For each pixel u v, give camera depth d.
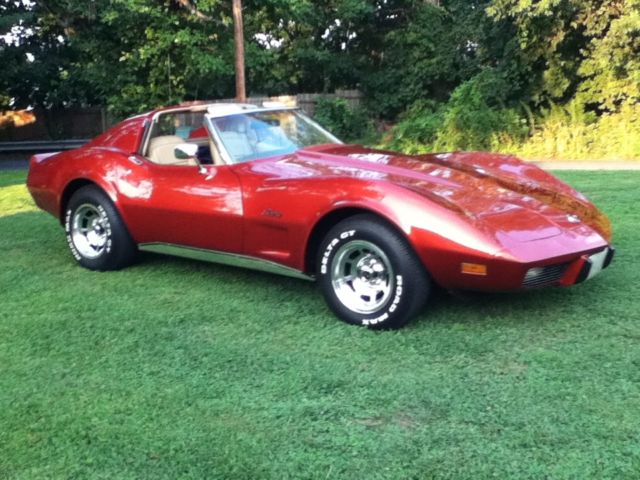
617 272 4.78
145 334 4.03
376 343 3.73
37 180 5.88
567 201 4.31
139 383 3.35
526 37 14.55
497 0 14.23
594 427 2.72
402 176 4.20
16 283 5.25
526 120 14.94
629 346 3.51
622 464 2.46
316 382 3.27
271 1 17.14
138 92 18.61
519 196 4.16
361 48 22.77
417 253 3.71
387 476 2.47
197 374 3.42
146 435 2.84
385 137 17.80
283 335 3.93
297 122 5.31
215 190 4.60
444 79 20.55
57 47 22.41
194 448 2.72
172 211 4.82
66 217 5.65
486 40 17.23
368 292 4.00
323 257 4.08
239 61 14.67
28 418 3.03
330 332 3.94
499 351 3.54
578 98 14.31
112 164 5.30
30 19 19.83
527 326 3.87
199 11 16.69
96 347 3.85
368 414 2.94
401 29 21.16
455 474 2.46
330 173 4.28
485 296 4.43
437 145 14.66
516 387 3.11
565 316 3.99
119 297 4.80
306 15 19.80
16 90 22.88
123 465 2.62
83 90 22.58
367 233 3.85
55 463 2.66
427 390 3.12
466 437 2.70
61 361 3.67
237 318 4.25
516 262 3.52
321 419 2.91
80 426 2.93
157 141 5.35
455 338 3.74
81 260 5.58
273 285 4.95
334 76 22.53
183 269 5.49
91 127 24.06
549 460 2.51
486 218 3.77
